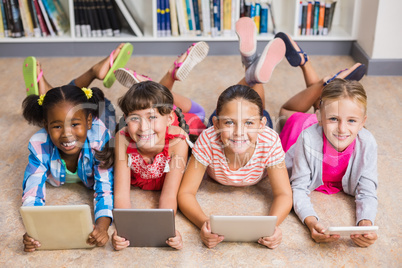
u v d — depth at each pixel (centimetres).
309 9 344
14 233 194
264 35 350
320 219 202
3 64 342
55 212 174
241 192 218
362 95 194
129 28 364
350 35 351
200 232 194
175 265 180
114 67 255
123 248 187
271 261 181
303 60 258
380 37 319
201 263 180
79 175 212
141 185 218
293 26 347
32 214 174
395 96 301
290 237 192
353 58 352
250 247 187
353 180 207
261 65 238
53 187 221
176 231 187
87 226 179
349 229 175
